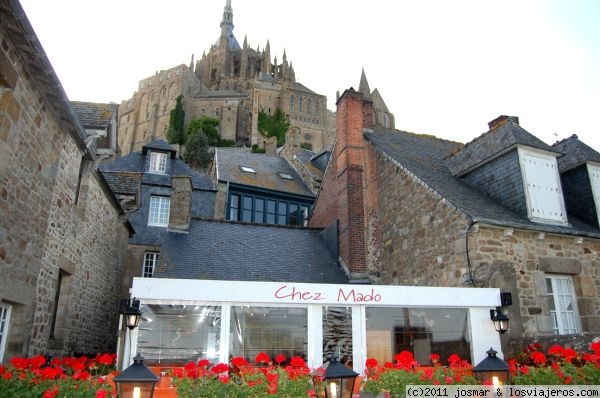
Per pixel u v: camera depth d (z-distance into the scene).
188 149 62.78
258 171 21.77
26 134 6.24
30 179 6.52
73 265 9.07
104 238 11.55
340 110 13.78
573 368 5.84
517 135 10.45
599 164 11.24
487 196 10.91
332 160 14.66
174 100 82.81
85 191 9.51
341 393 4.52
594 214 10.74
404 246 11.20
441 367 6.46
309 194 20.50
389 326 7.95
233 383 5.48
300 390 5.52
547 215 9.95
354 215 12.44
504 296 7.98
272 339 7.48
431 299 7.87
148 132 82.25
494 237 9.21
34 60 5.85
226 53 103.88
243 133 83.06
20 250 6.38
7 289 6.02
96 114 9.39
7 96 5.59
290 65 105.12
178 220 12.73
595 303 9.77
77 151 8.62
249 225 13.91
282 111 81.44
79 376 5.45
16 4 4.91
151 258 16.67
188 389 5.30
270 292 7.41
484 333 7.93
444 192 10.18
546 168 10.41
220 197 18.88
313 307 7.58
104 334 12.18
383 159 12.70
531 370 6.00
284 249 12.93
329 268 12.33
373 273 12.20
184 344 7.22
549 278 9.74
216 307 7.41
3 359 6.37
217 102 84.00
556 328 9.35
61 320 8.77
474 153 11.56
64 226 8.30
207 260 11.63
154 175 19.39
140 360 4.67
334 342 7.54
